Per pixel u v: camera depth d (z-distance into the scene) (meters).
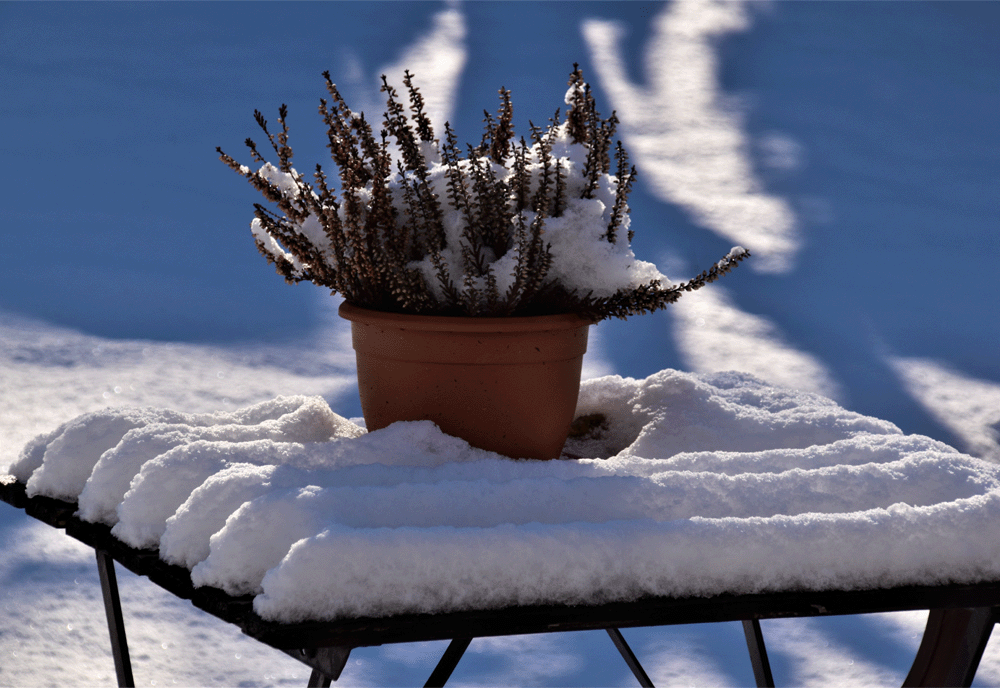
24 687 5.14
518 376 4.46
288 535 4.23
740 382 4.71
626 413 4.61
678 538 4.25
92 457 4.42
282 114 4.54
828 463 4.43
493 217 4.46
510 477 4.36
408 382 4.46
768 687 4.50
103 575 4.53
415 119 4.57
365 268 4.46
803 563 4.27
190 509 4.27
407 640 4.19
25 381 8.37
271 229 4.50
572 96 4.54
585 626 4.22
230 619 4.19
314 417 4.51
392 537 4.20
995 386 9.46
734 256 4.47
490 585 4.22
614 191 4.52
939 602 4.29
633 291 4.48
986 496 4.33
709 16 19.44
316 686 4.25
